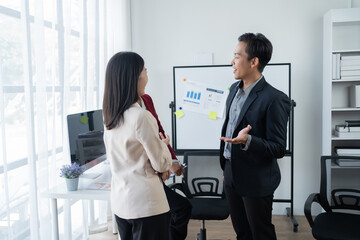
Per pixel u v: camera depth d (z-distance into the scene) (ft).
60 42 8.45
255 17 11.99
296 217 12.23
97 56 10.38
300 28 11.80
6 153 6.65
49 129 8.05
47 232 7.68
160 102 12.79
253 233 6.76
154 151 5.23
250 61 6.40
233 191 7.23
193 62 12.47
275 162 6.78
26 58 7.04
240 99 6.90
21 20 6.97
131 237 5.75
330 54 10.79
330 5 11.57
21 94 7.19
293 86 12.01
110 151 5.48
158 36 12.60
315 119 12.02
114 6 11.40
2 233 6.53
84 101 9.60
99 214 11.03
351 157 8.28
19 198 7.14
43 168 7.49
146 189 5.30
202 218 8.36
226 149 7.12
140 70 5.32
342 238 6.98
